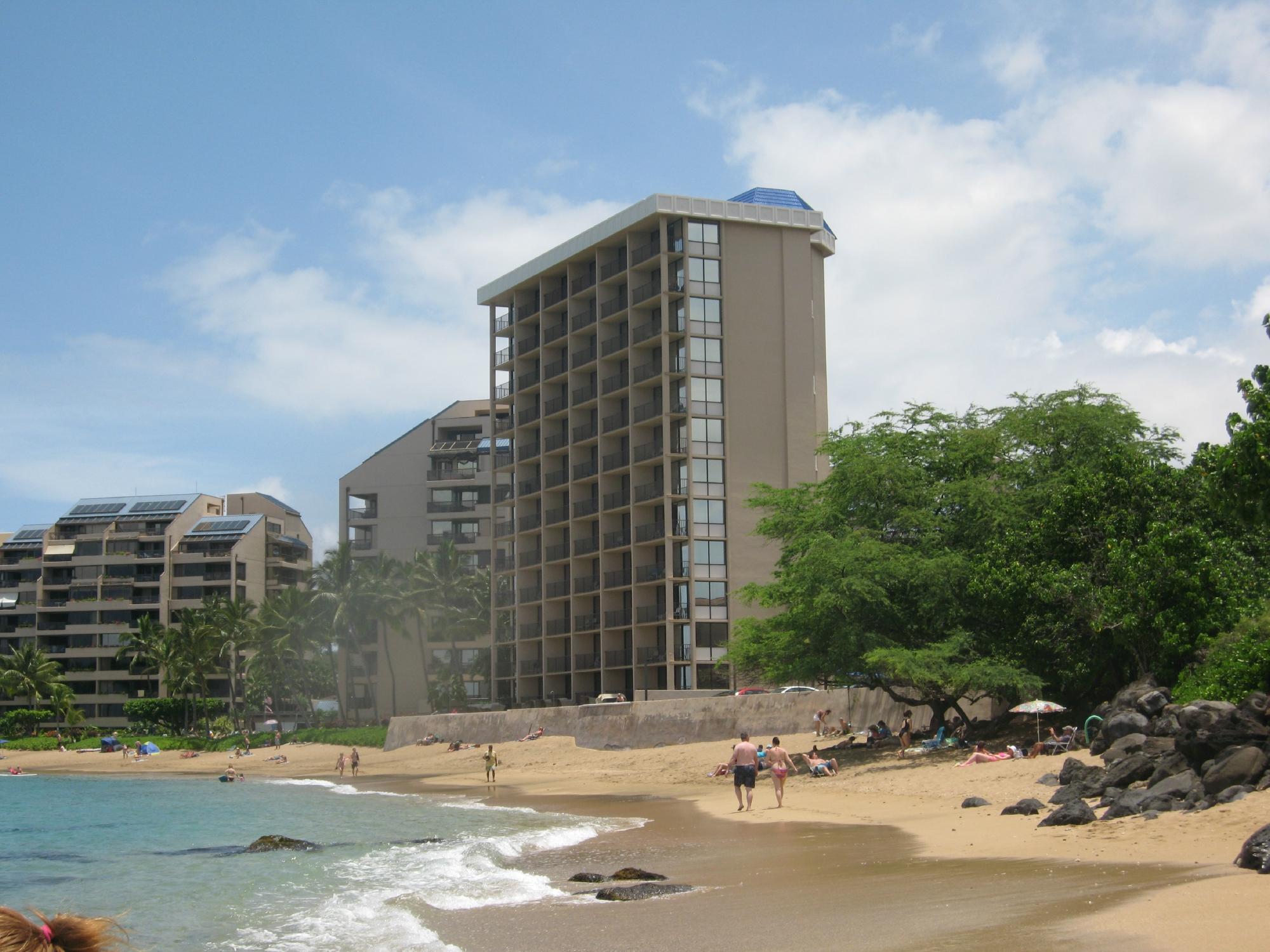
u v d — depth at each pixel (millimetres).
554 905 17844
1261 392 28219
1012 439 47656
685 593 80625
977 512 45062
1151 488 40562
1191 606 36625
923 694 46469
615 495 86750
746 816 31984
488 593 109312
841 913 14734
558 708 70250
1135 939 11086
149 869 27797
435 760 73125
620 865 22641
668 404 82750
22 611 139250
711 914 15695
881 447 49375
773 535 52750
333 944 15516
